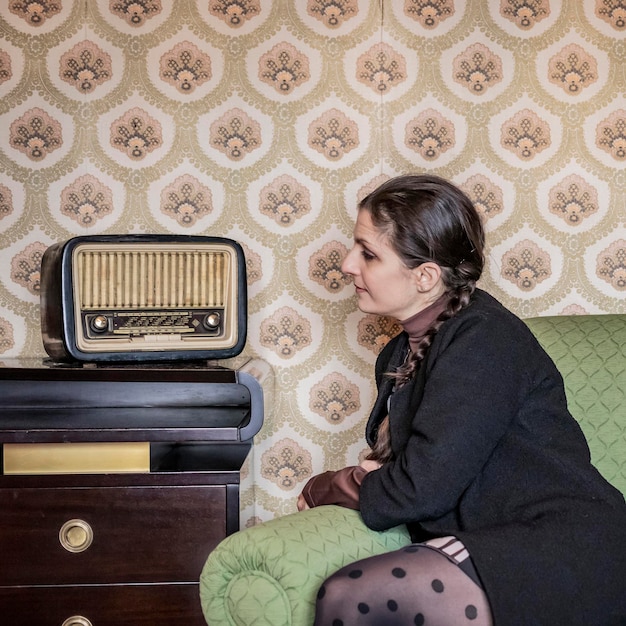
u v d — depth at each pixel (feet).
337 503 4.37
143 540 4.75
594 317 5.88
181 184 6.53
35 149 6.43
